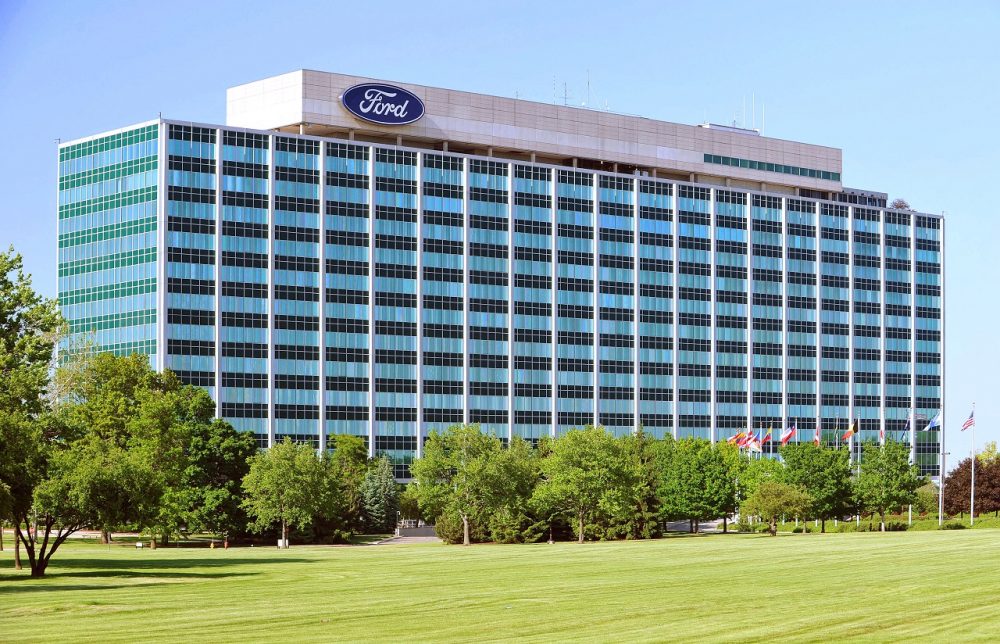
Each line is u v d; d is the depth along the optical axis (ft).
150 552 451.53
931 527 618.03
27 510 326.03
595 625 207.92
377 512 642.63
